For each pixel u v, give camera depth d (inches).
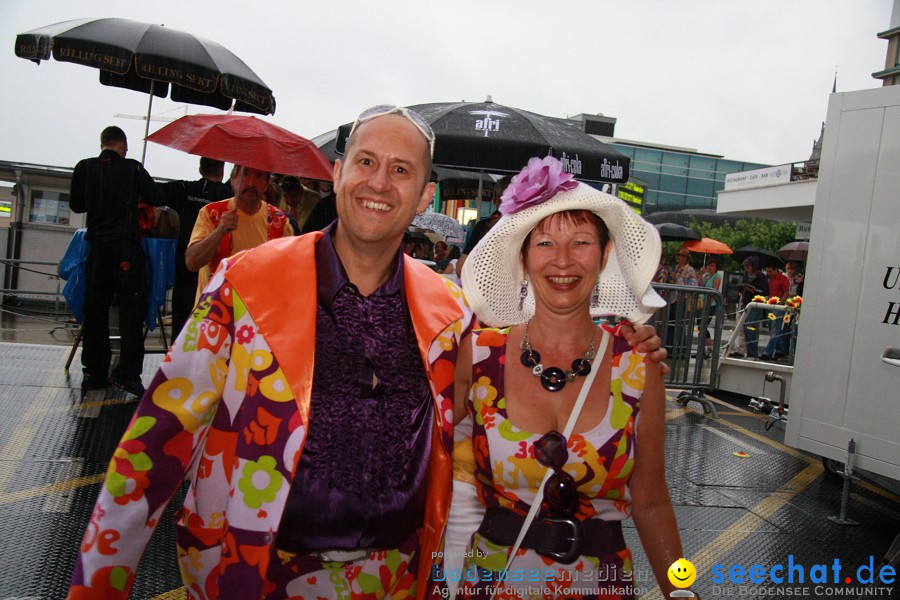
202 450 63.9
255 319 60.8
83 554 58.5
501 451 67.1
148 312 254.5
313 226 230.7
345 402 62.5
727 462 217.9
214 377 61.9
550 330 69.3
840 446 176.1
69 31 221.5
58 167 446.0
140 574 121.8
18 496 148.9
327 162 183.0
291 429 59.2
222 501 62.5
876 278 170.6
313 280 63.1
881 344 168.9
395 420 64.1
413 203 65.4
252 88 243.4
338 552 61.7
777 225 1729.8
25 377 249.1
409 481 64.0
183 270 234.8
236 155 169.9
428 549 66.3
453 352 68.2
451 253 394.9
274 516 58.5
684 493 186.1
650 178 2642.7
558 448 65.4
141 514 59.6
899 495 194.7
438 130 248.4
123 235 225.6
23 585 113.2
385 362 64.4
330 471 61.1
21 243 440.8
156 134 178.1
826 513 177.9
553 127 269.0
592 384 67.8
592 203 67.2
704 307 312.2
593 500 67.3
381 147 64.2
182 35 235.0
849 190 177.3
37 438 186.1
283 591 61.5
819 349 181.9
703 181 2672.2
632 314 75.3
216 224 177.5
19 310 427.8
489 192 446.6
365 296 66.2
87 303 232.2
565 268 67.7
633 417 67.3
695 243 764.6
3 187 603.5
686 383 308.3
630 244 70.9
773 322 326.3
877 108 172.1
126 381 232.7
